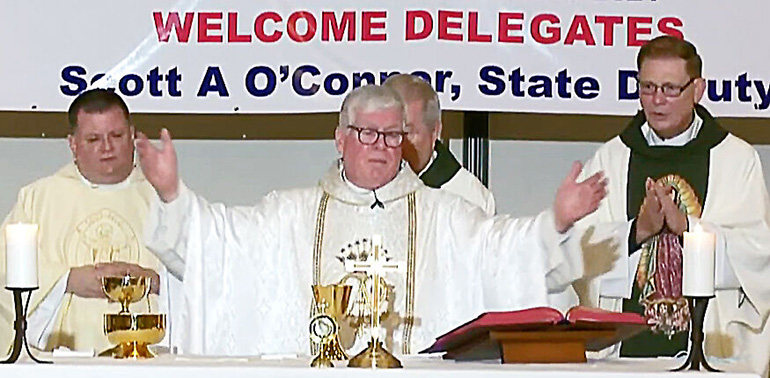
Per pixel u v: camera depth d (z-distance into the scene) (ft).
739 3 29.55
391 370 16.90
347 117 23.79
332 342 18.43
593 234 26.58
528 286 22.85
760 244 28.17
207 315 23.70
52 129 35.76
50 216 29.22
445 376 16.83
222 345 23.67
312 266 23.86
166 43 29.55
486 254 23.40
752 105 29.55
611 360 19.86
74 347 28.02
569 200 21.31
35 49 29.43
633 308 27.68
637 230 26.48
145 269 25.58
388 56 29.43
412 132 27.63
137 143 22.99
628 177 29.27
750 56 29.50
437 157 29.17
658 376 16.76
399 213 24.03
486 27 29.50
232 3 29.50
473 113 35.35
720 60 29.53
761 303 27.86
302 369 17.01
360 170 23.79
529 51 29.50
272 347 23.71
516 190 36.22
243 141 36.09
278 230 24.07
